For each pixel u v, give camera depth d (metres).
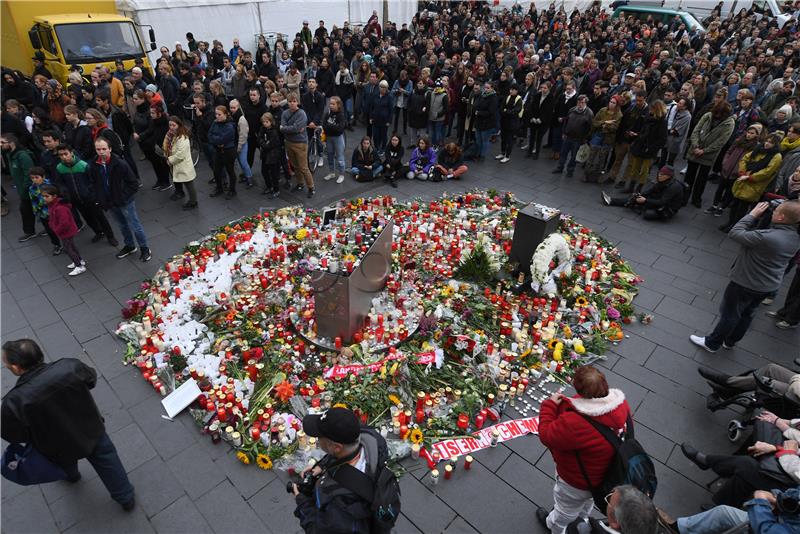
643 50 15.75
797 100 9.53
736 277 5.20
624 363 5.59
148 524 3.81
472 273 6.70
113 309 6.24
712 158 8.69
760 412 4.41
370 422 4.62
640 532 2.29
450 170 10.40
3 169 10.42
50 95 10.20
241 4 16.62
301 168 9.16
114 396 4.94
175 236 7.95
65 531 3.76
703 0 23.89
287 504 3.96
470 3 24.56
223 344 5.42
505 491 4.11
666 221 8.85
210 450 4.41
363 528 2.42
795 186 5.98
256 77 12.14
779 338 6.05
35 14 13.06
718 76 11.55
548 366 5.36
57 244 7.54
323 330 5.57
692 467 4.38
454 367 5.31
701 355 5.73
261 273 6.57
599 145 10.03
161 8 14.91
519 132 12.38
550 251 6.28
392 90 12.20
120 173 6.59
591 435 2.88
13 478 3.32
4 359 3.16
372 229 6.69
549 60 15.48
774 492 3.17
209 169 10.66
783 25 19.50
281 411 4.73
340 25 20.05
